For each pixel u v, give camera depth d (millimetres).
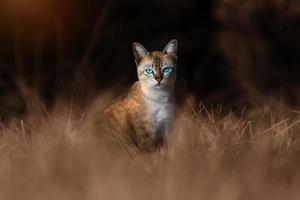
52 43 23219
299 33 24578
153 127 12109
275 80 22750
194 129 12273
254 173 9461
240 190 8750
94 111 13266
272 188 9062
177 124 12414
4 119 15328
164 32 24875
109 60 23359
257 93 18328
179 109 13383
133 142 12086
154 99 12062
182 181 9133
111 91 17109
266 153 10547
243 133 12211
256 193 8758
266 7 24500
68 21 23797
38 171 9766
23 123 13352
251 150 10781
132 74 23016
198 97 19016
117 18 24828
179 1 25234
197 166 9992
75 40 23859
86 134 12109
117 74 22750
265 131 12086
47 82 19172
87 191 9062
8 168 10062
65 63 22109
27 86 18266
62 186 9281
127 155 11523
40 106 15484
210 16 25156
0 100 16859
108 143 12047
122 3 24953
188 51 24312
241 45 23953
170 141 11695
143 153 11695
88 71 19281
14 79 18156
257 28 24375
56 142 11305
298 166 10172
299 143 11586
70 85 17844
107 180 9078
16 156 11039
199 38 24641
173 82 12312
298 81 22984
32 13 23156
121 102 12422
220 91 20984
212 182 9094
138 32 24641
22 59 22344
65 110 13852
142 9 25156
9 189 9047
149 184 9336
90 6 24266
